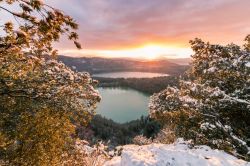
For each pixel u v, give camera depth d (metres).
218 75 19.11
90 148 12.81
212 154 11.44
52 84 9.80
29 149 8.92
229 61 18.28
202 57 20.36
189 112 18.69
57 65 10.81
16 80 8.60
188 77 22.02
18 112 9.20
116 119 150.12
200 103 17.95
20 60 5.99
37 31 4.12
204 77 20.28
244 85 17.66
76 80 11.46
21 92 8.96
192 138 17.30
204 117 17.95
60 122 9.70
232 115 17.50
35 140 9.04
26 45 4.15
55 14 3.92
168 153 11.12
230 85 18.88
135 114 162.00
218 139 15.66
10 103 8.96
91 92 11.16
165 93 22.28
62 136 9.92
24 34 3.94
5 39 4.02
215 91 16.91
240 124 17.53
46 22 3.90
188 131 17.91
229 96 16.61
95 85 12.36
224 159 10.87
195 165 10.06
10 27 3.90
